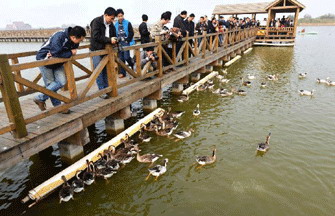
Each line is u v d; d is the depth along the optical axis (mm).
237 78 19094
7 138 5863
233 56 28000
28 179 7586
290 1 35156
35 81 9016
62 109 6797
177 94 15039
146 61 11469
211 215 6203
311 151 8820
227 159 8445
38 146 6078
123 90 9766
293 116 11766
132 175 7691
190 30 14781
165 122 10758
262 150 8750
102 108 8078
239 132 10227
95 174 7535
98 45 8211
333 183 7258
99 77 8852
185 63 14648
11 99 5461
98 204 6613
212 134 10094
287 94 15023
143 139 9523
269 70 21734
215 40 20234
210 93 15141
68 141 7684
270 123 11023
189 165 8164
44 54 6793
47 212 6348
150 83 10797
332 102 13625
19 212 6328
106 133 9930
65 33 6508
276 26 37469
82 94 7379
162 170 7617
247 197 6762
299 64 24141
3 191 7078
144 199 6766
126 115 9734
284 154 8664
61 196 6523
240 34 29375
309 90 15766
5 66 5242
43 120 6902
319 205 6469
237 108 12789
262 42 39281
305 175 7605
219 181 7402
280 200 6648
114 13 7957
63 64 6855
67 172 7266
